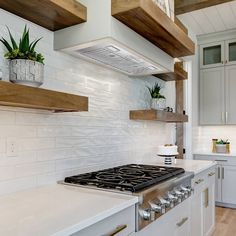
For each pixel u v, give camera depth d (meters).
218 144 4.16
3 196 1.34
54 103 1.35
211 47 4.34
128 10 1.45
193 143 4.17
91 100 1.99
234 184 3.91
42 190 1.47
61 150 1.72
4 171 1.37
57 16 1.48
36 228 0.91
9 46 1.31
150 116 2.40
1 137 1.36
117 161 2.29
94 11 1.54
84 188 1.51
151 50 1.95
